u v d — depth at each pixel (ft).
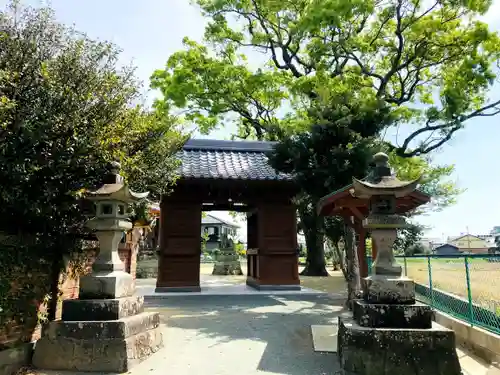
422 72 52.95
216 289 44.55
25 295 16.87
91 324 16.28
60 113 15.84
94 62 17.66
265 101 60.13
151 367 16.52
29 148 15.48
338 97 32.40
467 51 45.98
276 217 43.91
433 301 25.99
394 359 14.67
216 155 45.50
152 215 35.19
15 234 16.47
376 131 32.30
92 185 19.07
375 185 17.34
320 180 31.07
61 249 19.52
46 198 16.62
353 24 49.70
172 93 51.52
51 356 16.16
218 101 56.18
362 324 15.88
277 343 20.80
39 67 15.69
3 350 15.37
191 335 22.50
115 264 18.34
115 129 19.12
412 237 64.64
